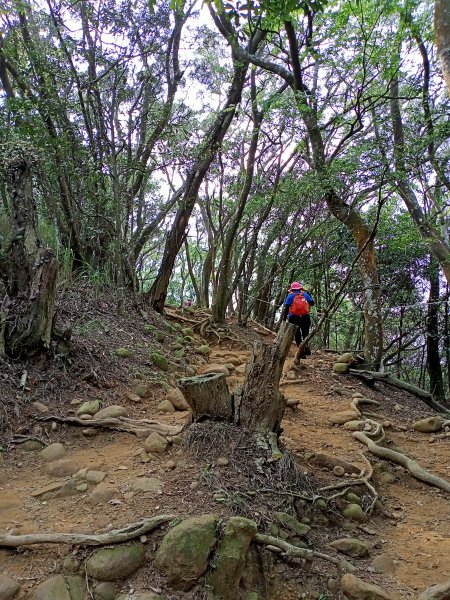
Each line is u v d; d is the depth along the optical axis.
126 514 3.08
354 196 10.25
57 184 8.15
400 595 2.88
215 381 4.01
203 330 10.84
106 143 8.19
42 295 5.05
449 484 4.58
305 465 4.28
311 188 8.98
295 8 4.74
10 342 5.01
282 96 8.99
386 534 3.66
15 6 7.07
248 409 4.03
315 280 13.97
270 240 12.21
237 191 12.00
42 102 7.22
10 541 2.79
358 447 5.22
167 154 8.88
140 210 11.23
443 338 15.06
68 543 2.79
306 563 3.01
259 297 13.95
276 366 4.08
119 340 6.98
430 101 9.16
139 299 9.84
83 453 4.13
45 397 4.82
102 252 9.20
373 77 8.03
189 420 4.15
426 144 8.12
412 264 14.43
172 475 3.53
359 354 10.07
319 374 8.20
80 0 7.52
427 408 7.96
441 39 3.39
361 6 7.45
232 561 2.71
